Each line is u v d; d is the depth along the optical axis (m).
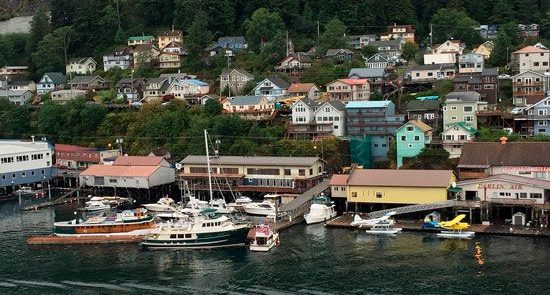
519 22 184.50
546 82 130.50
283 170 114.06
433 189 96.75
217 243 88.44
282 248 85.94
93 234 95.56
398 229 91.44
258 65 176.38
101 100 175.88
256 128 133.62
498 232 87.50
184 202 116.94
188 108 155.00
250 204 106.06
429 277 71.75
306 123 132.62
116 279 76.62
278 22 191.88
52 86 196.62
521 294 65.94
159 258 84.81
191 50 191.62
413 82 149.50
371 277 72.69
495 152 104.50
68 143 162.25
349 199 102.00
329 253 82.38
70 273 79.44
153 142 146.25
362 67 164.00
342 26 183.25
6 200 128.38
